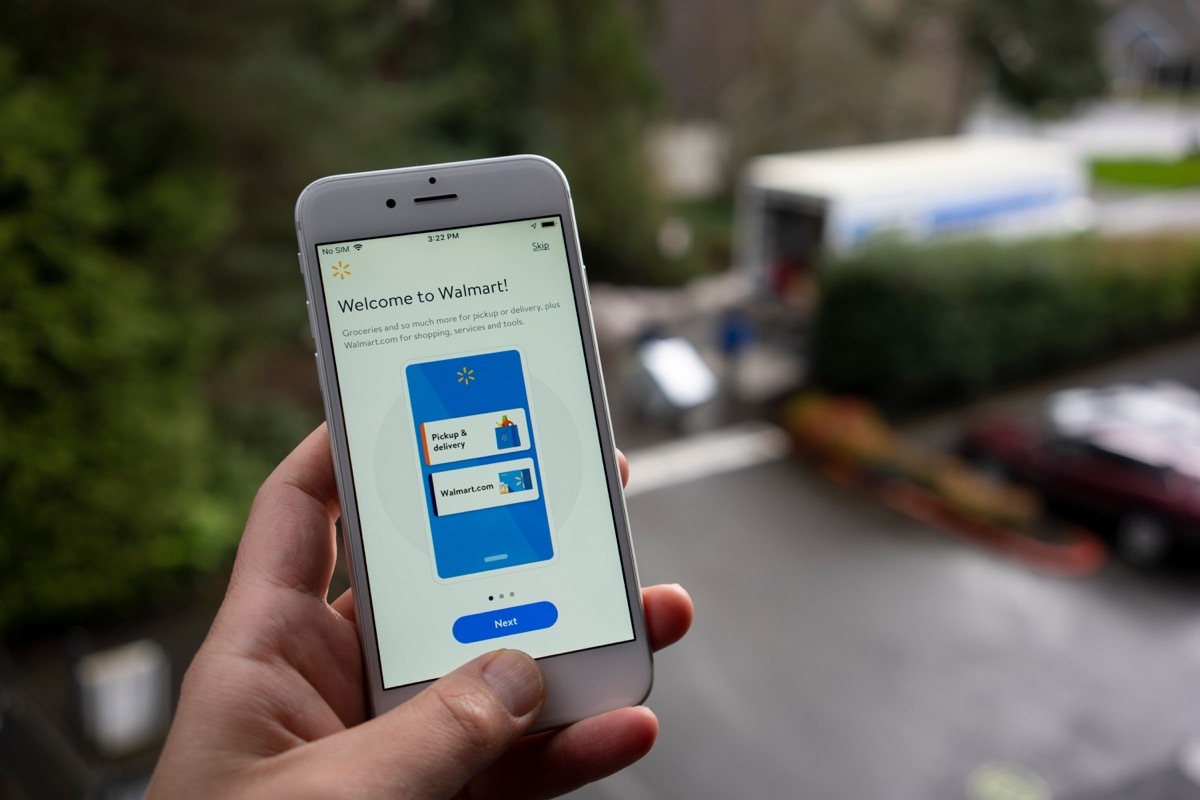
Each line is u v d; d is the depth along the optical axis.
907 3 31.34
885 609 10.61
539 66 22.95
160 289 10.77
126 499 9.80
